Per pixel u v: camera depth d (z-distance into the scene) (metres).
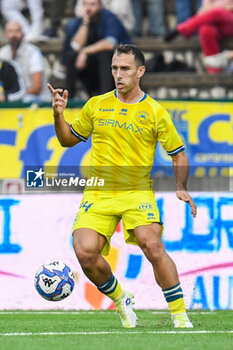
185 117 28.08
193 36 42.78
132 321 19.55
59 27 45.34
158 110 18.95
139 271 27.20
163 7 44.31
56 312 26.03
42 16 43.78
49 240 27.45
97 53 36.88
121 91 18.67
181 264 27.23
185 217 27.36
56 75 40.84
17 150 28.12
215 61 39.97
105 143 18.98
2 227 27.56
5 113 28.19
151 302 27.16
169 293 18.81
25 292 27.34
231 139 28.17
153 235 18.42
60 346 15.08
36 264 27.41
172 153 19.05
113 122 18.89
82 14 37.47
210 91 40.06
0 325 21.25
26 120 28.14
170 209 27.36
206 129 28.14
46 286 19.20
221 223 27.39
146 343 15.52
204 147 28.12
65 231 27.41
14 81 36.88
